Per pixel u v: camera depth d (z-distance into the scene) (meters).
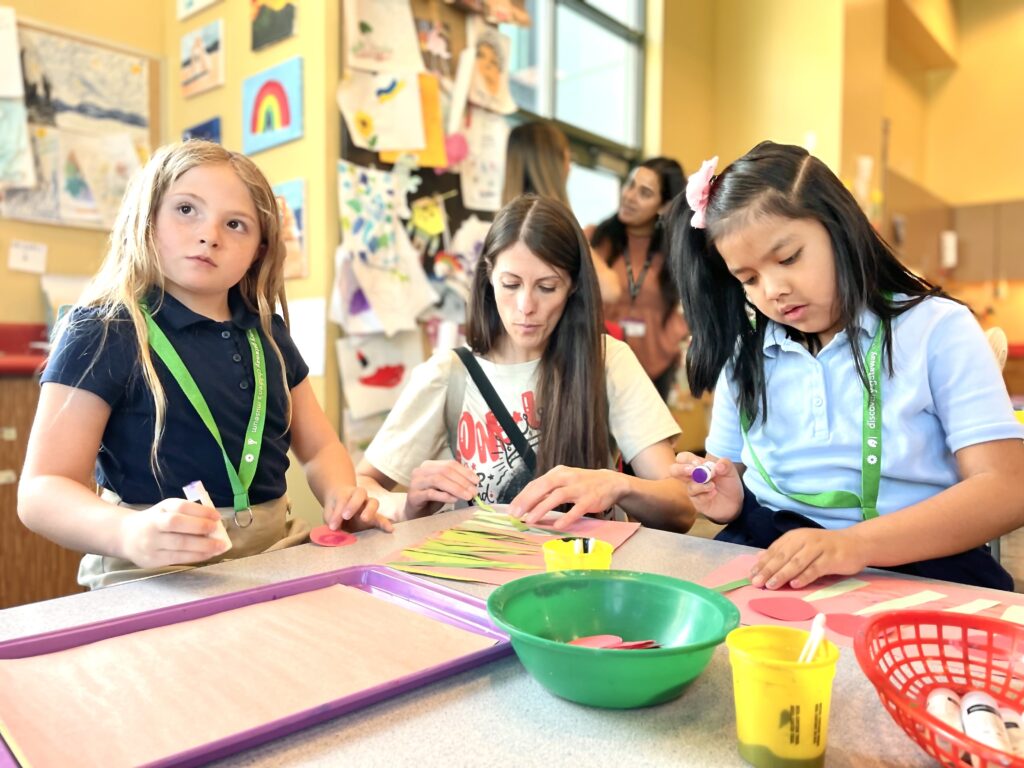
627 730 0.45
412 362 2.60
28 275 2.46
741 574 0.78
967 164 6.03
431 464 1.17
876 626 0.50
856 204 0.95
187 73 2.75
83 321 0.93
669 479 1.26
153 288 0.99
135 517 0.76
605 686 0.47
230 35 2.60
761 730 0.41
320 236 2.37
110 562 0.93
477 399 1.43
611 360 1.46
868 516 0.97
